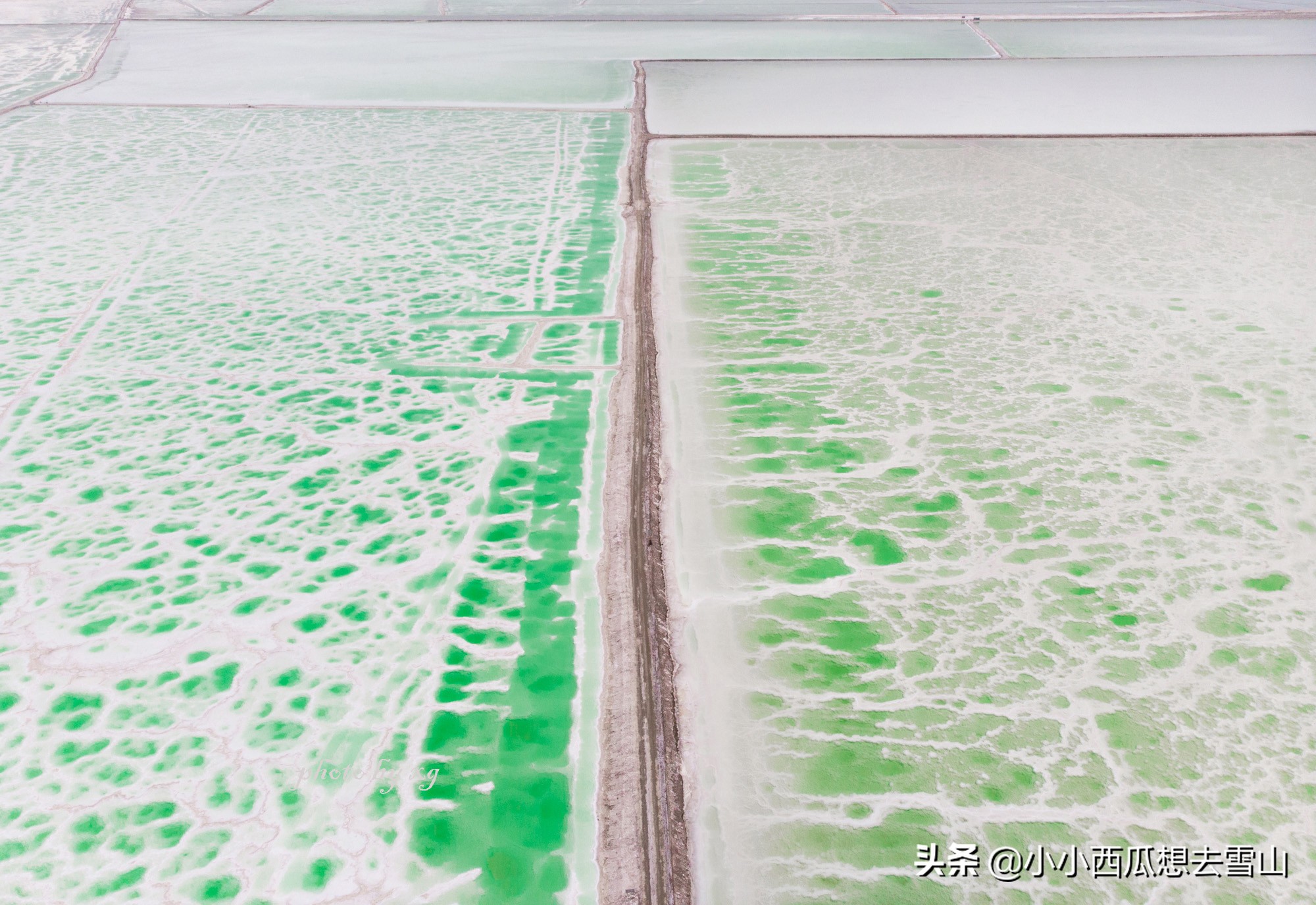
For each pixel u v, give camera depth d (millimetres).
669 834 120625
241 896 114125
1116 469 174750
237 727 132125
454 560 158125
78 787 125188
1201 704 133375
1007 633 144250
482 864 117312
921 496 170000
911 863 117125
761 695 136750
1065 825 120312
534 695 136250
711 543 161875
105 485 174000
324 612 149000
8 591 152750
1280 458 176625
